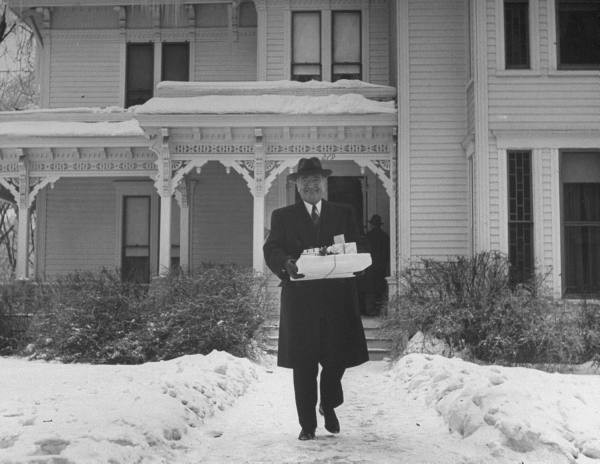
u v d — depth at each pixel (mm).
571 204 12211
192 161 13297
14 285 13141
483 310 10211
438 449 4750
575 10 12477
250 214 16469
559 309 10734
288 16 15773
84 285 12414
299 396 5098
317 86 13961
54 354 11641
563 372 9750
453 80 13266
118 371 9289
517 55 12477
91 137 14266
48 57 17344
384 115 12930
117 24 17312
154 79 17203
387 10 15820
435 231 13031
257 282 12047
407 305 10836
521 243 12109
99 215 17000
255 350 11242
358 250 5348
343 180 15789
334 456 4539
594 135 12141
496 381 6059
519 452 4496
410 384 7789
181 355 10977
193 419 5586
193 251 16438
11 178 14680
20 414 5562
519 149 12180
